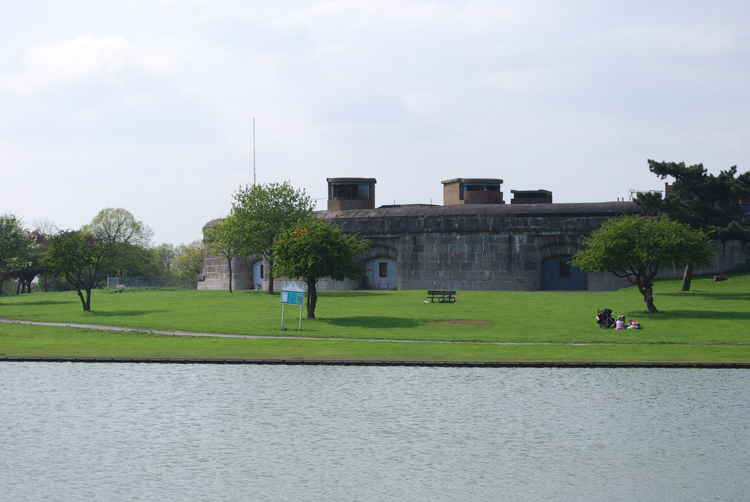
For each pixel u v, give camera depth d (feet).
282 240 193.67
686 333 165.07
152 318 199.72
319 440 92.68
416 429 96.94
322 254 190.29
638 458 85.66
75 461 84.69
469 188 353.31
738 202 274.77
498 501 73.67
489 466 83.46
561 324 181.37
